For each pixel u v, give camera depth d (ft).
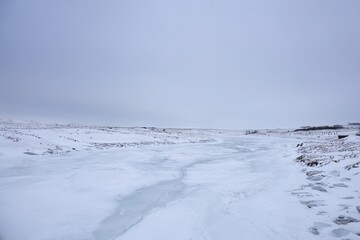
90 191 39.47
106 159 73.77
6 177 48.26
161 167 63.62
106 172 53.83
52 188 40.55
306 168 50.16
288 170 53.88
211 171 57.16
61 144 97.04
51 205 32.86
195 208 31.65
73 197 36.37
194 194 38.04
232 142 181.47
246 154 94.84
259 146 140.46
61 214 30.07
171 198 36.65
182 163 70.69
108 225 27.40
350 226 23.06
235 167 62.44
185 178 49.83
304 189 36.19
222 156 88.22
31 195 36.65
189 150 109.70
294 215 27.09
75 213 30.50
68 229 26.25
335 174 40.55
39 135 109.09
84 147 99.14
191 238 23.59
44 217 29.01
